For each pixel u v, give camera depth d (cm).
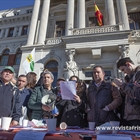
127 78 306
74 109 328
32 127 237
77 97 277
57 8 1656
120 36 1023
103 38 1052
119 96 297
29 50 1317
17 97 354
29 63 1042
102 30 1101
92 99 319
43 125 293
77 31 1151
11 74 366
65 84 279
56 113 268
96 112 299
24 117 329
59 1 1766
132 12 1499
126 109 277
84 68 1135
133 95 241
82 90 346
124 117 284
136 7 1484
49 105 246
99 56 1077
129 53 1056
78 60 1148
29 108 362
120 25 1070
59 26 1611
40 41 1338
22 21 1923
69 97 277
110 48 1062
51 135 144
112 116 293
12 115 330
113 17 1223
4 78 355
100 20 1248
